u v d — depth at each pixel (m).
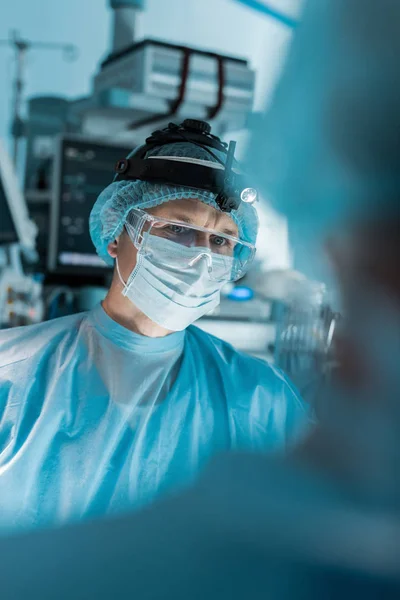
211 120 2.25
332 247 0.29
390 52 0.27
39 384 1.12
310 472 0.32
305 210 0.31
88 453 1.06
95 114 2.61
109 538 0.33
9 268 2.37
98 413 1.09
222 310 1.78
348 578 0.29
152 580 0.31
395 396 0.29
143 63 2.17
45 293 2.66
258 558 0.31
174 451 1.09
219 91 2.18
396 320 0.28
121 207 1.19
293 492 0.33
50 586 0.31
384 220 0.28
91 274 2.70
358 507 0.30
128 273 1.17
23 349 1.15
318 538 0.31
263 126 0.33
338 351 0.31
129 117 2.60
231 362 1.21
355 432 0.31
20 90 4.37
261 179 0.34
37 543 0.33
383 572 0.29
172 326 1.16
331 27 0.29
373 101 0.27
